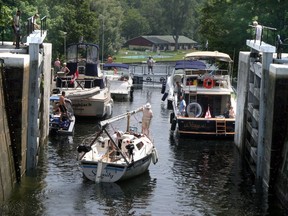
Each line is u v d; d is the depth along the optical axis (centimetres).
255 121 3241
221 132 3969
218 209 2616
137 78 7081
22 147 2858
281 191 2700
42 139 3553
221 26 5753
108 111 4728
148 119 3553
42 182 2873
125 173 2889
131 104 5556
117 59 11875
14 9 4981
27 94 2942
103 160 2922
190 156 3525
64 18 7719
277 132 2791
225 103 4275
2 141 2588
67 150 3497
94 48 5141
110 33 10831
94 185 2855
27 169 3044
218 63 5681
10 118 2758
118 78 6078
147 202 2673
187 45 17212
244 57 3647
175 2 17025
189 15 17088
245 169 3272
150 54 14262
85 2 8269
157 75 7419
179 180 3027
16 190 2745
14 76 2762
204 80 4275
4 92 2716
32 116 3020
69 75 4881
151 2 17725
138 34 16838
